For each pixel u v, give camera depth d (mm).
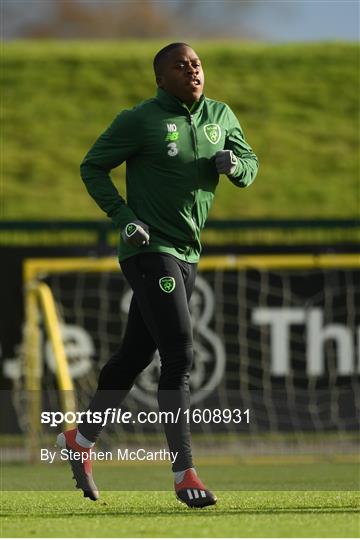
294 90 69688
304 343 34281
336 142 64438
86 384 34188
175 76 17734
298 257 34406
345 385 34250
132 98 69438
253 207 57562
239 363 34156
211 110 18219
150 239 17672
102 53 74750
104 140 17875
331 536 14664
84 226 34469
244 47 76000
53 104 68562
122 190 57344
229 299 34219
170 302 17516
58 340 31922
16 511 18094
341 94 69500
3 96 69312
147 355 18547
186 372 17672
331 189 59656
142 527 15602
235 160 17766
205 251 34375
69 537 14680
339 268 34406
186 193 17719
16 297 34094
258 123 66062
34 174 60875
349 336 34344
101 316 34250
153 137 17609
